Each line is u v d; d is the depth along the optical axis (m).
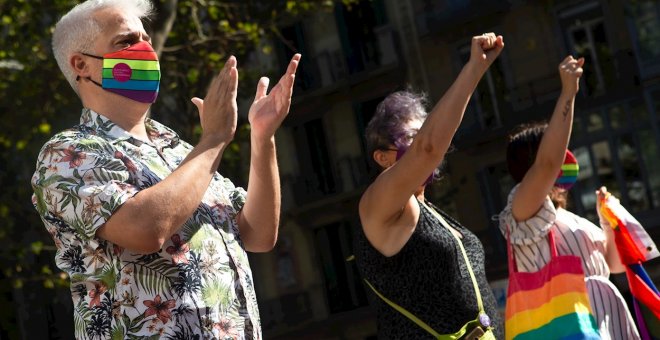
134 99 3.53
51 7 17.06
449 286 3.98
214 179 3.71
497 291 28.08
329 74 30.80
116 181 3.27
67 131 3.44
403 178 3.84
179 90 20.81
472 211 28.61
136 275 3.27
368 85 30.33
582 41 27.59
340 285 31.17
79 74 3.54
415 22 29.48
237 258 3.51
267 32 25.03
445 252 4.00
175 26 18.31
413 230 3.98
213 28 18.44
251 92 26.89
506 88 28.28
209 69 17.97
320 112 31.19
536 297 4.82
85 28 3.53
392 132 4.28
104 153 3.36
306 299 31.50
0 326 30.55
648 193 26.88
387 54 29.94
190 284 3.32
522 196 4.91
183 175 3.23
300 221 31.59
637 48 26.97
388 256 3.97
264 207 3.69
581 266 4.79
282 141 31.78
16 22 17.00
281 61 30.83
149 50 3.55
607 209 5.28
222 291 3.40
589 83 27.48
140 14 3.68
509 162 5.36
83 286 3.32
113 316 3.27
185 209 3.21
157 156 3.50
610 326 4.98
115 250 3.26
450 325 3.96
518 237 4.94
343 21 30.52
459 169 28.72
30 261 27.97
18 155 25.83
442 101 3.85
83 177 3.29
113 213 3.19
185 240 3.35
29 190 26.05
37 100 19.00
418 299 3.96
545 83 27.83
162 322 3.26
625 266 5.24
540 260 4.91
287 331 31.78
